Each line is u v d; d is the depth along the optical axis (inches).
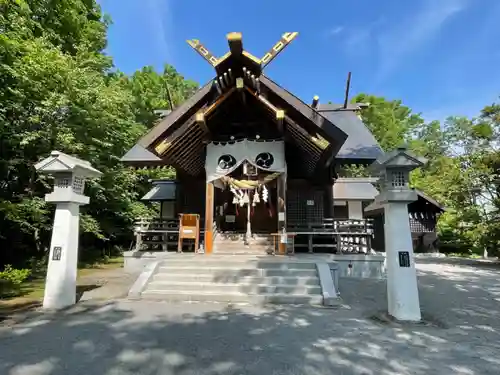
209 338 173.9
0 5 390.3
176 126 394.9
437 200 917.8
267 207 566.6
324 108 575.2
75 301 257.3
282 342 169.3
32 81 394.3
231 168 419.5
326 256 409.7
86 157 473.4
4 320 207.9
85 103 448.5
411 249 222.8
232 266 318.3
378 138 1425.9
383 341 172.9
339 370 135.6
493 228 627.5
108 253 698.8
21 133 398.0
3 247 463.8
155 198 648.4
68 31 585.3
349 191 692.7
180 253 418.0
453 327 200.4
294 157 499.8
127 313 226.2
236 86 379.9
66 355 149.5
